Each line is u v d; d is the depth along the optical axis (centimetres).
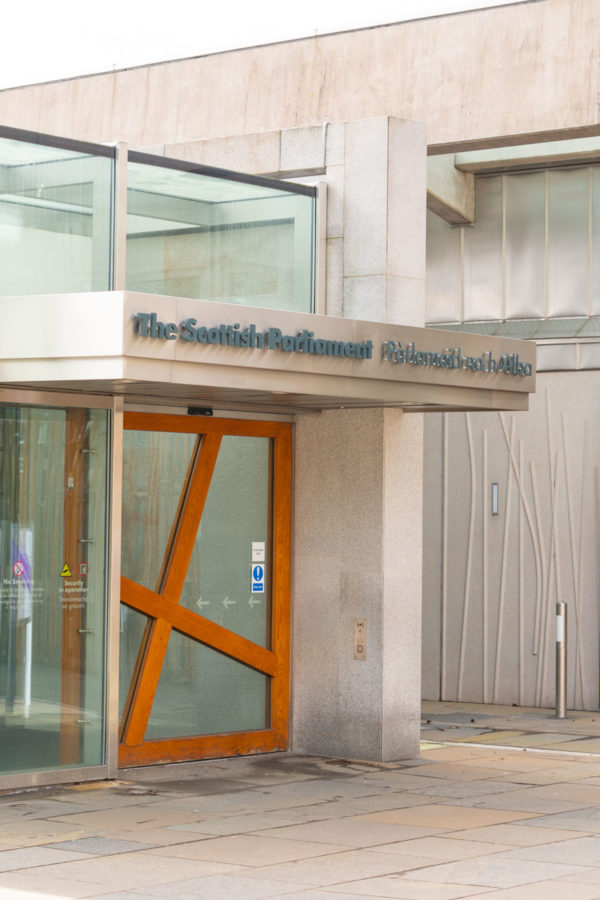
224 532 1162
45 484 1014
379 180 1159
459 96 1434
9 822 879
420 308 1180
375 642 1149
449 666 1630
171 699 1119
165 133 1636
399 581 1161
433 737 1321
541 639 1573
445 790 1017
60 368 905
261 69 1565
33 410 1007
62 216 1007
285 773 1088
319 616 1181
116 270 1029
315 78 1527
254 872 738
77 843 814
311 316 984
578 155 1545
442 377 1080
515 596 1591
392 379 1041
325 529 1180
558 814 919
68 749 1023
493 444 1611
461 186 1599
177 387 968
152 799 967
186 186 1094
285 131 1209
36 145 993
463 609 1622
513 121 1405
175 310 901
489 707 1577
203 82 1609
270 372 962
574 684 1549
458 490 1631
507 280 1609
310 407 1155
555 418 1574
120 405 1052
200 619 1135
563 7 1383
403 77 1469
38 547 1009
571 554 1558
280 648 1186
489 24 1422
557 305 1583
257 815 910
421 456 1183
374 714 1149
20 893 686
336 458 1175
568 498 1562
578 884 706
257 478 1188
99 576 1045
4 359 930
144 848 802
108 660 1045
